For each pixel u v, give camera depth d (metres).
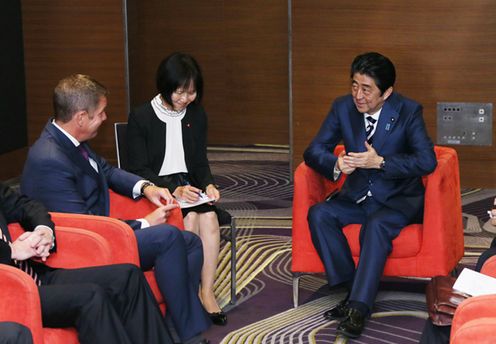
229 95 8.86
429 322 3.39
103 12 7.50
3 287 2.99
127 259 3.70
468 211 6.36
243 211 6.57
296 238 4.51
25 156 7.72
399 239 4.32
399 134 4.43
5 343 2.77
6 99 7.34
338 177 4.46
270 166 8.01
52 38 7.58
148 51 8.85
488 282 3.23
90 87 3.92
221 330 4.30
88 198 4.02
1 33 7.23
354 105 4.55
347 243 4.39
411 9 6.78
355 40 6.91
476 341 2.52
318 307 4.61
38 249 3.46
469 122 6.84
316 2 6.93
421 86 6.87
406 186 4.46
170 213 4.18
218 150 8.72
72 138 3.96
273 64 8.67
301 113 7.17
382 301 4.68
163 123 4.56
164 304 3.99
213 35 8.74
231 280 4.67
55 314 3.22
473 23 6.69
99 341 3.18
